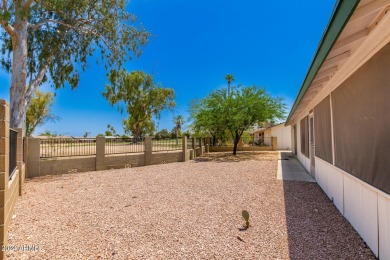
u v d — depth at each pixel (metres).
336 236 3.40
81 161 10.20
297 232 3.52
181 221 4.02
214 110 16.56
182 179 8.17
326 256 2.83
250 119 16.27
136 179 8.30
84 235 3.46
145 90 31.20
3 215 2.71
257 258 2.76
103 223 3.96
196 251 2.95
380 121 2.75
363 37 2.94
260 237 3.35
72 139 10.47
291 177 8.30
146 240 3.28
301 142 12.09
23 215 4.40
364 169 3.24
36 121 25.61
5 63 10.53
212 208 4.75
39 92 25.73
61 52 10.84
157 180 8.05
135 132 33.06
